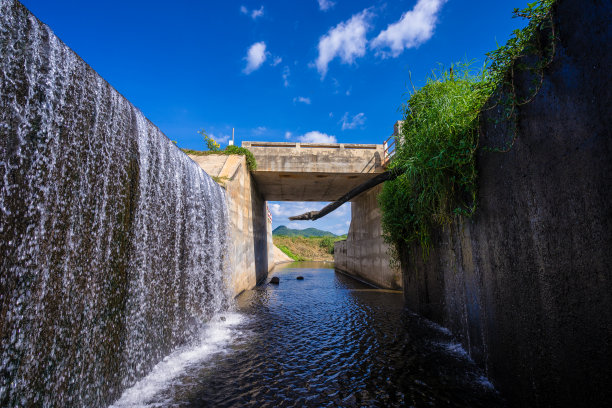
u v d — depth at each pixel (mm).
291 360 5738
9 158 2766
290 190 20625
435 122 5707
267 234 28250
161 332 5785
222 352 6211
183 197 7098
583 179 2600
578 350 2744
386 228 10359
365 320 8664
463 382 4676
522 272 3627
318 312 9953
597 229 2480
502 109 3906
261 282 20234
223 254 10445
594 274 2531
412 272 9500
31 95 3018
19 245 2842
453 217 6043
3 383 2639
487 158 4434
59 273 3322
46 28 3254
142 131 5293
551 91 2957
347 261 25781
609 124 2301
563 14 2756
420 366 5305
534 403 3463
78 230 3627
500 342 4250
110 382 4172
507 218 3920
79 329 3604
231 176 12445
